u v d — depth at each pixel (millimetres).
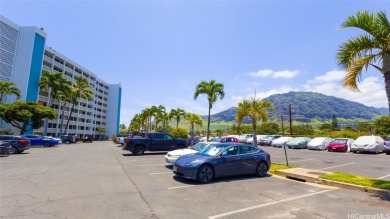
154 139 19844
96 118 92875
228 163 9609
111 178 9594
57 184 8352
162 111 69000
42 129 57906
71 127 73438
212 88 24562
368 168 13156
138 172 11094
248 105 16188
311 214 5543
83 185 8250
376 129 41469
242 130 57281
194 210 5766
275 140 33219
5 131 42406
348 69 8211
